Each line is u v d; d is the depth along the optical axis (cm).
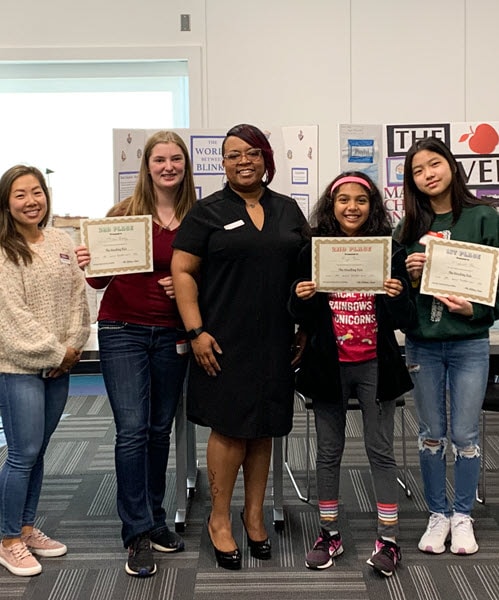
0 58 479
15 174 225
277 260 224
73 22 476
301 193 347
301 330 241
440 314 236
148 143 233
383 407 230
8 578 235
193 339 226
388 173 368
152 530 253
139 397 232
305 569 238
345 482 317
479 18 475
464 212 234
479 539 257
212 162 346
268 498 299
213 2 474
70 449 368
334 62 479
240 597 221
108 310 233
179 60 483
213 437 238
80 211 512
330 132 486
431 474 250
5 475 235
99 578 234
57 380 241
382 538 238
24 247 226
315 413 239
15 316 222
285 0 474
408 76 481
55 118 501
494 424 400
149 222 228
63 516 284
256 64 479
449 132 363
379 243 218
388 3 475
